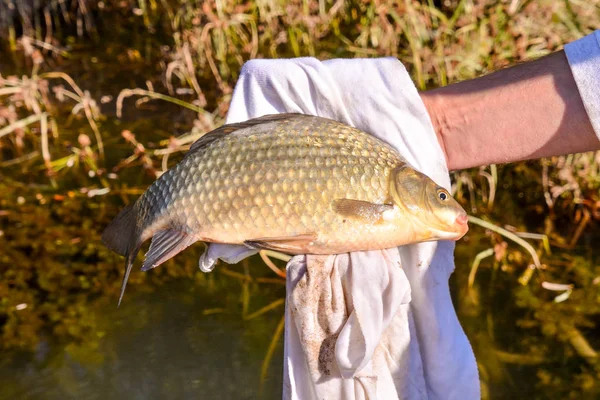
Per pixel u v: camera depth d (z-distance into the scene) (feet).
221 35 14.46
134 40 17.02
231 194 4.95
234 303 10.13
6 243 11.33
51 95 15.39
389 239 4.90
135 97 14.97
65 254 11.14
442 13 14.08
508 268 10.61
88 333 9.70
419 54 12.83
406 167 4.91
